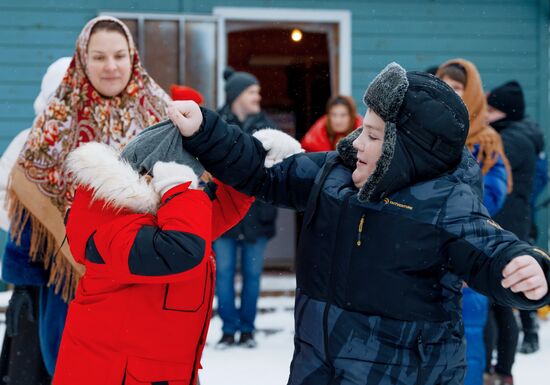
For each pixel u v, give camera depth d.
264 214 6.79
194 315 2.69
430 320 2.50
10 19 8.60
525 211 5.60
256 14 8.94
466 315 4.05
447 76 4.64
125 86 3.79
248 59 10.46
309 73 10.37
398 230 2.47
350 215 2.54
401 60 9.12
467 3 9.12
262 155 2.83
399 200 2.49
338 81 9.16
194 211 2.54
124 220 2.55
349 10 9.05
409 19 9.11
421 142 2.46
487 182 4.49
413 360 2.49
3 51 8.62
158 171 2.60
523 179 5.55
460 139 2.49
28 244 3.86
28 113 8.67
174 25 8.63
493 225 2.42
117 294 2.61
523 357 6.77
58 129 3.76
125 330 2.60
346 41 9.06
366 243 2.51
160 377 2.64
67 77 3.78
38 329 3.96
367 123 2.53
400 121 2.46
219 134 2.71
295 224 10.04
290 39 10.34
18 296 3.95
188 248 2.48
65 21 8.67
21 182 3.77
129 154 2.72
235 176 2.79
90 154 2.61
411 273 2.48
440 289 2.52
